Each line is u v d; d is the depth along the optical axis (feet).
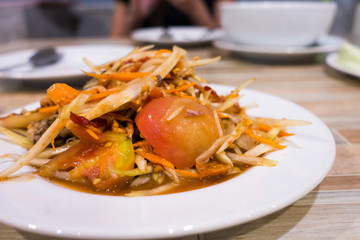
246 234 0.41
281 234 0.40
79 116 0.50
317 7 1.33
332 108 0.86
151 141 0.51
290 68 1.33
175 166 0.51
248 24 1.42
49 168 0.49
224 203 0.37
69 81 0.99
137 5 2.63
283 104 0.72
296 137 0.55
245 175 0.44
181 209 0.37
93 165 0.48
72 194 0.41
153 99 0.55
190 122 0.51
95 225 0.34
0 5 2.83
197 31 1.97
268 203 0.36
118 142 0.52
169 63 0.61
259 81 1.14
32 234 0.41
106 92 0.54
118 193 0.46
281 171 0.44
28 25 3.05
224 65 1.40
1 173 0.47
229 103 0.61
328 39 1.61
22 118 0.63
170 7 2.72
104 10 3.07
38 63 1.23
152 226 0.33
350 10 2.40
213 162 0.51
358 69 1.10
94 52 1.34
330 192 0.48
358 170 0.54
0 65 1.22
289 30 1.39
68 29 3.11
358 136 0.68
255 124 0.60
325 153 0.48
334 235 0.40
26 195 0.40
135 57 0.67
